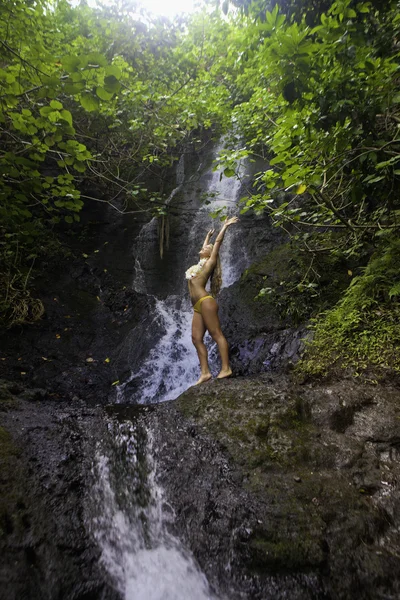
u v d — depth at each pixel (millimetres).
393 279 3895
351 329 3623
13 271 5848
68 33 6008
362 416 2732
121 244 7977
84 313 5629
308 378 3357
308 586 1764
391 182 3023
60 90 2408
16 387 3570
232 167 4602
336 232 5648
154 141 6891
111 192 8438
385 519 2018
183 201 9023
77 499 2180
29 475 2248
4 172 2908
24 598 1638
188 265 7699
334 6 2449
